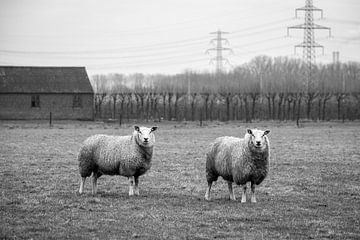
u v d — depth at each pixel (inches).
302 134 2354.8
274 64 7386.8
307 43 4475.9
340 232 638.5
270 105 3944.4
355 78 6033.5
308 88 4116.6
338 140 2030.0
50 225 657.6
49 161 1346.0
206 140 2009.1
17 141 1982.0
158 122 3363.7
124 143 855.1
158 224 667.4
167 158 1416.1
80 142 1931.6
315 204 802.8
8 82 4003.4
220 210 751.7
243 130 2559.1
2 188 932.0
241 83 5659.5
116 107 4384.8
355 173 1139.3
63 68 4163.4
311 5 4453.7
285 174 1123.3
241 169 792.9
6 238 597.3
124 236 611.5
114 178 1060.5
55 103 3996.1
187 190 924.6
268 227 659.4
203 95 4040.4
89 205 779.4
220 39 5728.3
